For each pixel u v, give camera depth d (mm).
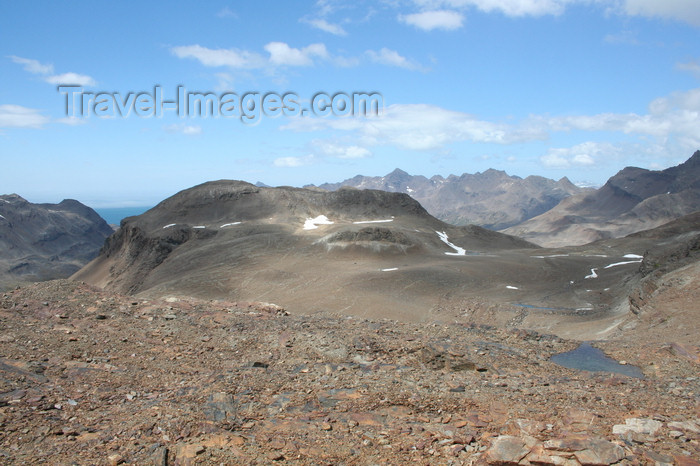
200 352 14422
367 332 17359
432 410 10742
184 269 121312
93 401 10430
